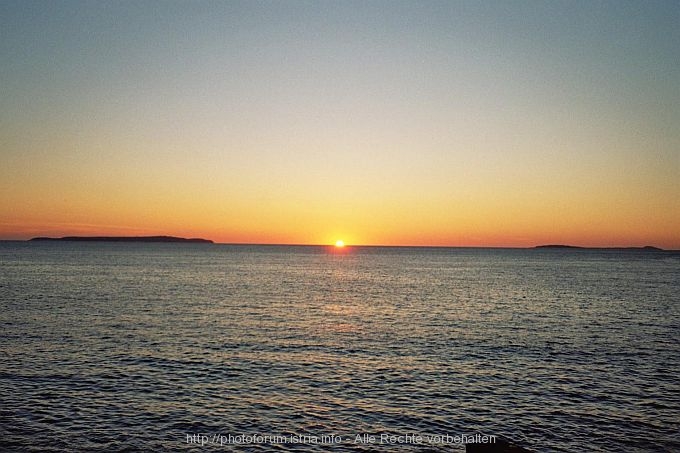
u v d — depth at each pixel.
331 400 21.03
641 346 31.70
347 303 52.00
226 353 28.72
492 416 19.55
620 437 17.70
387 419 19.14
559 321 41.22
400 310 47.22
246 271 104.44
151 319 39.81
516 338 33.97
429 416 19.50
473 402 21.05
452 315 44.34
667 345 32.03
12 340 31.11
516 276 96.44
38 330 34.41
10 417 18.56
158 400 20.70
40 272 88.69
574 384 23.58
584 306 50.78
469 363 27.23
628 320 41.94
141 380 23.28
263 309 46.66
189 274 91.62
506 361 27.73
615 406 20.69
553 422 19.03
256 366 26.05
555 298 57.75
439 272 109.69
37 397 20.70
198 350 29.31
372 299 55.94
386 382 23.59
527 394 22.09
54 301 49.75
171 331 34.91
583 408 20.45
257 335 34.03
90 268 102.12
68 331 34.25
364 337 33.91
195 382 23.16
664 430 18.33
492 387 23.02
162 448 16.45
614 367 26.61
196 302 50.88
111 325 36.81
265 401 20.81
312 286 71.56
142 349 29.28
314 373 24.92
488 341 32.94
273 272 102.88
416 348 30.75
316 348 30.41
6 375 23.61
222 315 42.56
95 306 46.69
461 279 87.88
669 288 70.50
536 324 39.69
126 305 47.66
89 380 23.11
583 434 17.97
